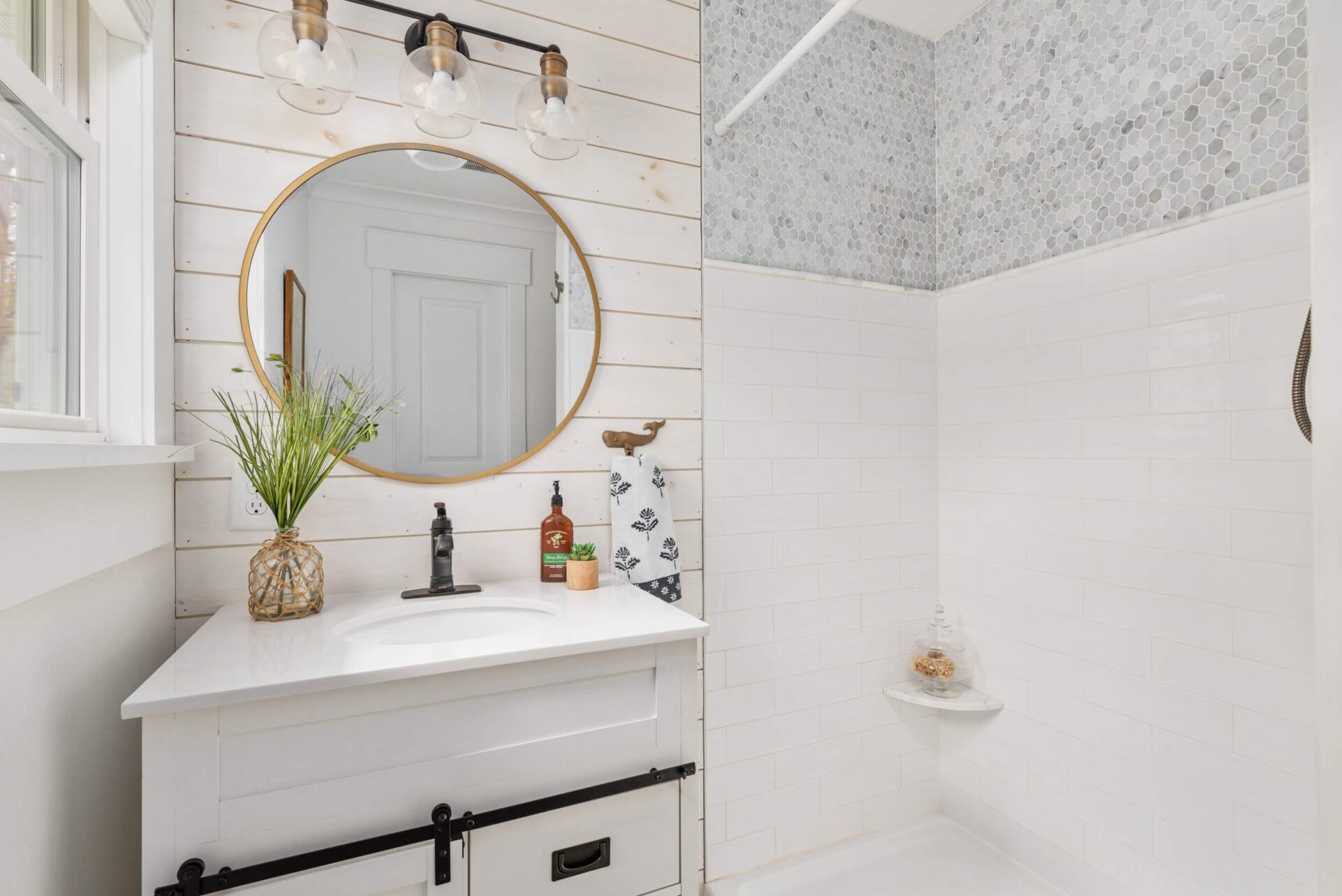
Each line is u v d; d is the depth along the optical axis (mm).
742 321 1771
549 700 1021
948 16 2008
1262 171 1331
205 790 825
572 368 1552
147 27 1070
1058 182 1735
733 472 1756
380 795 912
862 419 1952
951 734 2031
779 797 1812
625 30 1627
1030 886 1729
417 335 1406
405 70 1188
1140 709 1529
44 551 731
